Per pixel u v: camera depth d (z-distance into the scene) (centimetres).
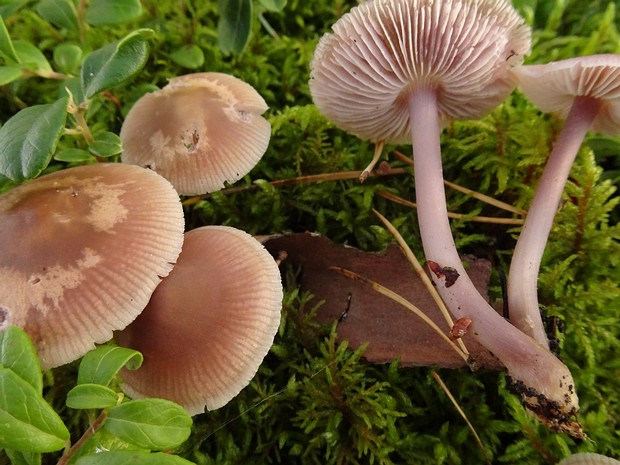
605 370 12
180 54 16
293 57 17
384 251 12
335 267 13
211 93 14
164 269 10
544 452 11
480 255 14
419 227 13
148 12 18
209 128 13
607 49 17
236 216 14
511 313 11
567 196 14
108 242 10
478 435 11
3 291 9
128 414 8
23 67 12
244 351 10
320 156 15
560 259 13
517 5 18
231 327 10
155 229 10
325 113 14
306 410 11
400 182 15
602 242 13
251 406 12
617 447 11
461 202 14
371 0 10
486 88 13
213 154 13
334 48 11
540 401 10
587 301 12
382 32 11
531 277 11
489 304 12
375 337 12
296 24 19
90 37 17
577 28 19
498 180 14
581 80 11
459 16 10
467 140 15
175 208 11
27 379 8
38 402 7
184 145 13
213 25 18
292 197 15
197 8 18
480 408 12
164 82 17
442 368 12
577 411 10
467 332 11
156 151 13
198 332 10
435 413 12
